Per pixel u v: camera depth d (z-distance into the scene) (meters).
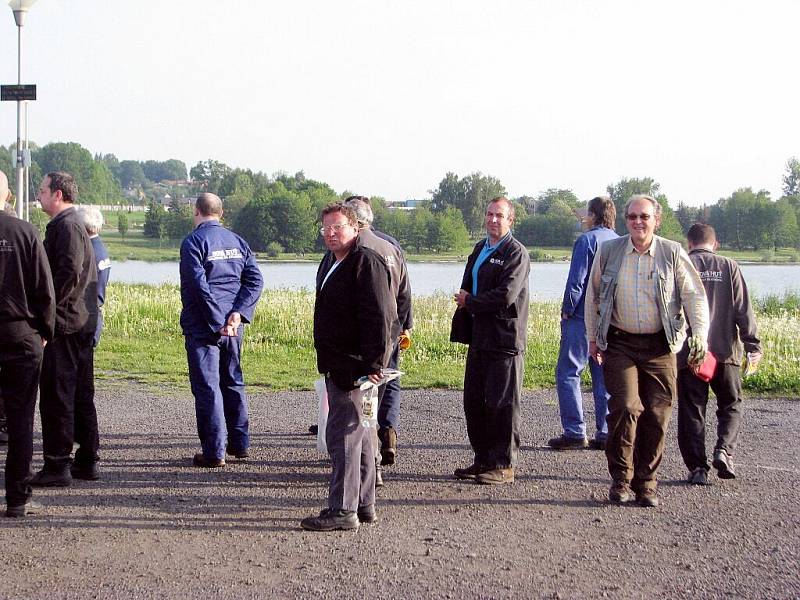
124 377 11.22
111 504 5.83
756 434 8.19
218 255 6.90
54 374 6.14
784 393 10.30
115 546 5.02
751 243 62.56
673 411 9.40
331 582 4.52
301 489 6.27
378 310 5.28
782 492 6.29
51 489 6.16
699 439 6.53
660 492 6.30
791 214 62.09
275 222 65.88
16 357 5.44
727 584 4.57
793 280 41.19
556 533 5.36
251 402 9.77
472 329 6.62
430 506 5.91
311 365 12.30
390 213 64.19
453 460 7.21
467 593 4.41
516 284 6.38
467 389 6.65
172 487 6.27
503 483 6.50
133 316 16.92
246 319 7.03
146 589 4.40
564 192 66.44
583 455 7.41
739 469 6.95
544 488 6.38
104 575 4.58
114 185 146.75
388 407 7.03
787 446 7.72
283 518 5.60
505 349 6.43
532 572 4.70
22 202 17.45
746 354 6.91
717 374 6.73
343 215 5.39
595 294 6.29
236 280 7.03
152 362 12.33
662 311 5.99
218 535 5.24
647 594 4.43
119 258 65.94
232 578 4.56
